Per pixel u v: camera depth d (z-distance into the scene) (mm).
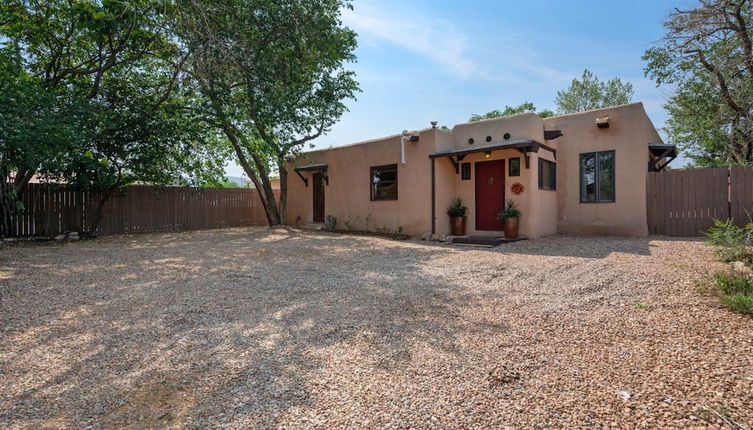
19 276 6219
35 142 8773
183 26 10594
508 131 11219
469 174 12117
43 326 3971
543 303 4598
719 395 2402
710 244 7688
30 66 11438
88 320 4168
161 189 14945
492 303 4648
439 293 5160
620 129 11320
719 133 15453
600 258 7414
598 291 5035
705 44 9688
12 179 11602
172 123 12922
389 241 11312
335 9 13242
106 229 13797
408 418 2283
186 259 8102
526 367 2920
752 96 9711
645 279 5438
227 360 3168
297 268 7102
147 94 13227
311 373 2906
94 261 7793
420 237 11719
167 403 2521
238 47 11133
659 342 3273
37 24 10766
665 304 4289
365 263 7609
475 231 11984
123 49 11953
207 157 14703
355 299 4930
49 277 6180
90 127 11102
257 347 3426
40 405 2506
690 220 10922
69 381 2834
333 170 15000
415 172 12109
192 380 2832
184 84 12719
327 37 13156
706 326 3561
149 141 12586
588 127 11875
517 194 11047
